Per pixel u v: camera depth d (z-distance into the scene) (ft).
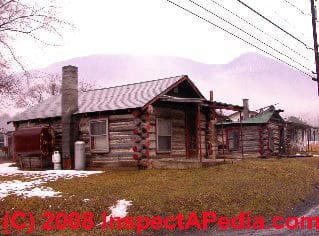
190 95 79.82
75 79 74.69
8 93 48.16
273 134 122.83
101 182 50.78
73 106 73.61
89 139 71.87
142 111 65.36
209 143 81.30
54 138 77.10
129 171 63.16
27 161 81.15
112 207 37.83
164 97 65.41
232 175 55.62
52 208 38.68
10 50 44.29
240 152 121.29
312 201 47.60
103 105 71.41
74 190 45.14
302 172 65.98
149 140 65.77
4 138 164.86
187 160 66.90
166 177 53.88
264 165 67.36
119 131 67.92
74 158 72.23
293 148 146.10
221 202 40.50
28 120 81.87
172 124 72.43
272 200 43.91
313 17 78.69
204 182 49.06
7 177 59.47
